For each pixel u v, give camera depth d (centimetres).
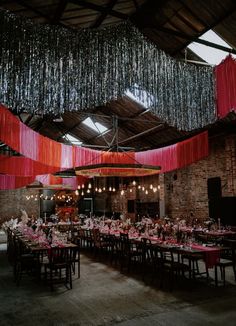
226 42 770
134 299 561
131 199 1947
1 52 391
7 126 631
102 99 453
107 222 1430
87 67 446
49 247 682
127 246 816
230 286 641
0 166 981
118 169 891
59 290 630
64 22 649
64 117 1602
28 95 407
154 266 693
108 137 1634
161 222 1314
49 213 2430
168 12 759
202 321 451
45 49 419
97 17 668
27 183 1300
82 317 475
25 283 695
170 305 524
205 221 1278
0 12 391
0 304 543
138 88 497
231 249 682
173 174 1570
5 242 1587
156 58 518
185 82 550
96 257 1038
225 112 532
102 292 610
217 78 553
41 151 806
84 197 2434
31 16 604
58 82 426
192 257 628
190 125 554
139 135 1431
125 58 477
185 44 859
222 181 1261
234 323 443
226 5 657
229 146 1205
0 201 2306
